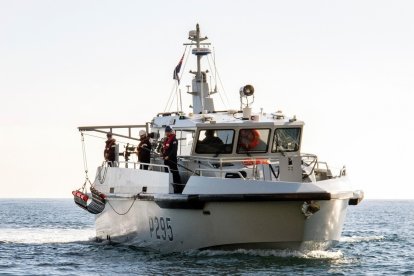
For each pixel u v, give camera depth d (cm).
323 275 4053
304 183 4250
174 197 4462
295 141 4966
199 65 5584
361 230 8969
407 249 5847
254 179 4362
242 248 4425
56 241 6500
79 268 4559
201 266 4262
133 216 5188
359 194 4925
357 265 4609
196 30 5578
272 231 4306
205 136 4834
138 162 5181
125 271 4294
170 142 4756
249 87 5050
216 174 4709
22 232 8200
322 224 4412
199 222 4462
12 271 4512
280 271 4116
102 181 5825
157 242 4919
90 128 5725
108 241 5872
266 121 4884
